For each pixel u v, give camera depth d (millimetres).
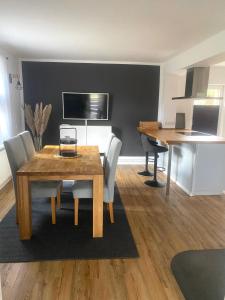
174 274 2055
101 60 5375
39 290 1859
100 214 2549
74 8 2514
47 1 2346
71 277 2006
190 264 2182
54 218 2844
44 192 2746
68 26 3066
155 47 4105
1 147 4066
